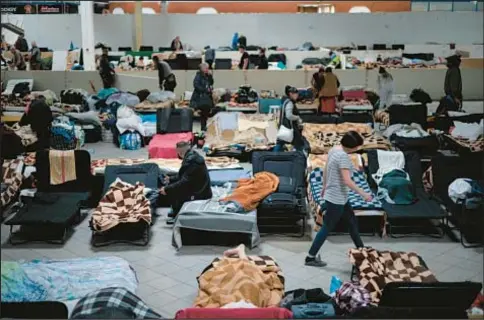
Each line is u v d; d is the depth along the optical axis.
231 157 10.55
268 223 7.55
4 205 8.02
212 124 11.34
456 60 14.30
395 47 21.25
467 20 21.98
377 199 7.70
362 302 4.95
